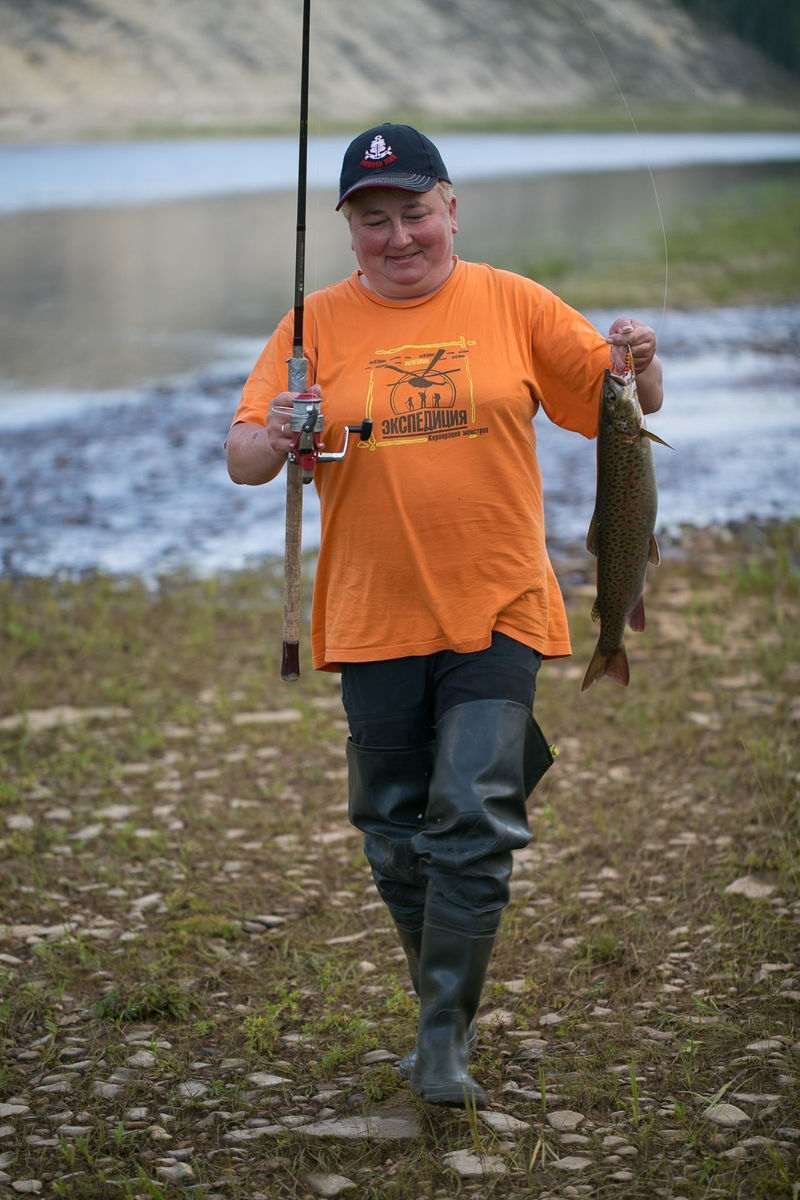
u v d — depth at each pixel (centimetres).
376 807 353
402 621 342
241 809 572
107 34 7519
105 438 1324
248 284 2292
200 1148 341
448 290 347
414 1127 343
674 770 582
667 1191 308
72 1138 346
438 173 339
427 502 336
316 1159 333
